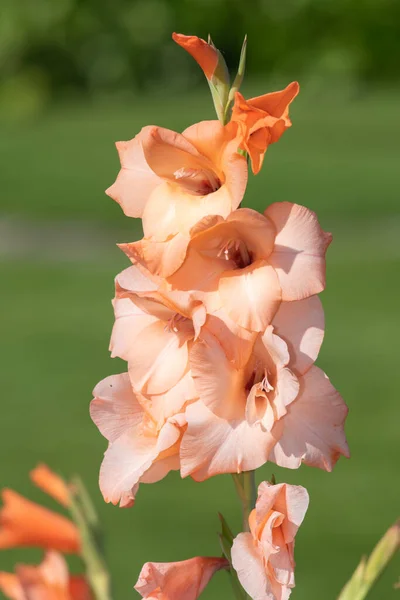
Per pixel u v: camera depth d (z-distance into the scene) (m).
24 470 10.38
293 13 49.50
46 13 47.12
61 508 9.38
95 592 3.43
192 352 2.44
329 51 49.41
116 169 31.83
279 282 2.40
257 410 2.47
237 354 2.43
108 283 19.69
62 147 36.06
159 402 2.57
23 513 3.59
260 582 2.42
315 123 40.88
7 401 12.90
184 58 49.12
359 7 49.28
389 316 16.50
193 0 48.94
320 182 29.08
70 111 44.66
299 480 10.10
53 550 3.63
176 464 2.67
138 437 2.68
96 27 48.06
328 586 7.83
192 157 2.49
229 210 2.43
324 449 2.45
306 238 2.42
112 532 8.94
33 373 14.12
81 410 12.34
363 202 26.48
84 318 17.17
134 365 2.60
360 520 9.08
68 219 25.95
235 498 9.73
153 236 2.49
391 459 10.38
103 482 2.65
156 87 48.81
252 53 49.81
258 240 2.43
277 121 2.35
